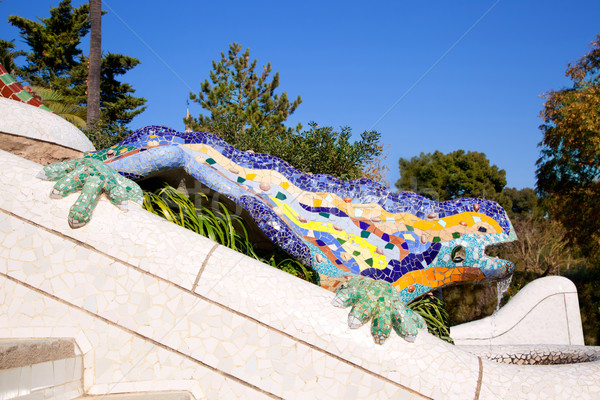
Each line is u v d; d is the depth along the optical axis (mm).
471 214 5387
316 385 3406
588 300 14883
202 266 3604
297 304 3557
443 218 5324
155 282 3521
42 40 25875
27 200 3594
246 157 5215
